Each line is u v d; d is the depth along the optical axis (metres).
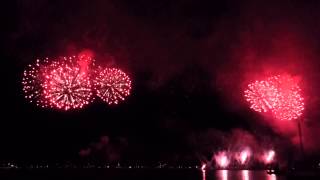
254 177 51.34
